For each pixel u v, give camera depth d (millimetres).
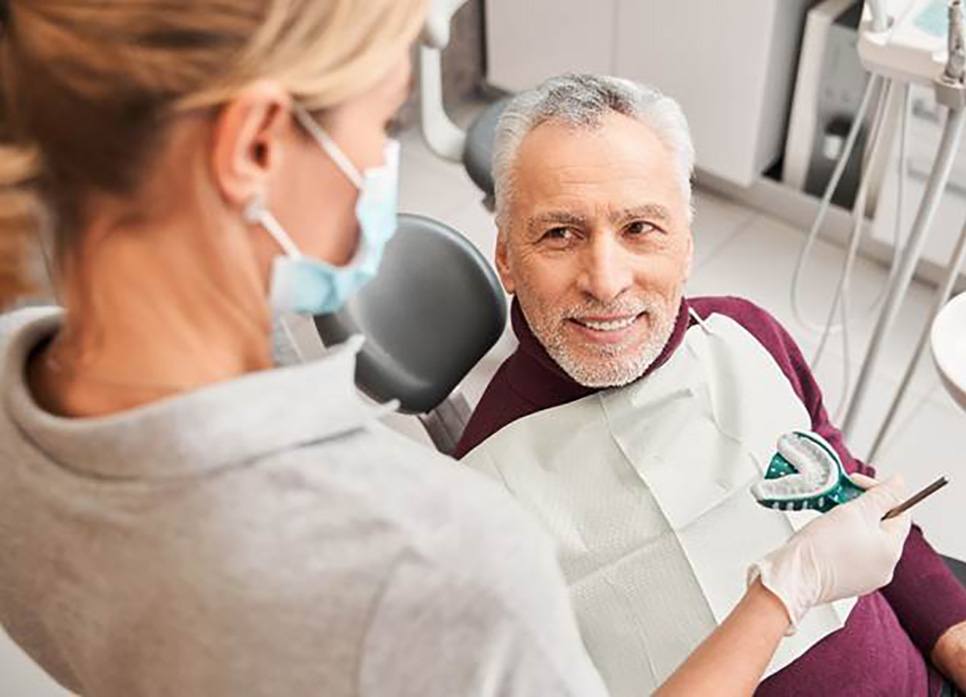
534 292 1173
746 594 974
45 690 1333
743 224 2664
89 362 607
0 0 532
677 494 1198
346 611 589
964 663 1289
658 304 1168
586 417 1238
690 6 2355
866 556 1002
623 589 1184
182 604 597
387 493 602
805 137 2482
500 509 629
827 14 2268
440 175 2850
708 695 852
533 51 2750
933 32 1369
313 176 605
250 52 527
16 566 666
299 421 576
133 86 523
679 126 1153
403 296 1493
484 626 610
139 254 570
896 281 1620
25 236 589
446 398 1582
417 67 2016
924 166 2223
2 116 561
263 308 613
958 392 1135
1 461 619
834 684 1188
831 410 2250
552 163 1131
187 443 557
